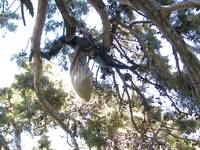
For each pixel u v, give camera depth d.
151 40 12.39
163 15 8.64
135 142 14.46
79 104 14.94
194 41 12.16
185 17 12.12
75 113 14.58
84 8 12.16
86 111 14.73
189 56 8.83
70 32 8.48
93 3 8.62
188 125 13.01
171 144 14.34
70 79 8.38
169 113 13.12
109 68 9.04
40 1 8.10
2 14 11.36
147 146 12.84
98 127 14.00
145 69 11.70
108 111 14.73
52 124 17.25
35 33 8.28
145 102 12.15
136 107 13.20
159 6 8.60
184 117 12.34
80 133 13.67
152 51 12.26
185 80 11.52
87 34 9.12
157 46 12.45
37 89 8.68
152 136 13.17
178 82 11.59
